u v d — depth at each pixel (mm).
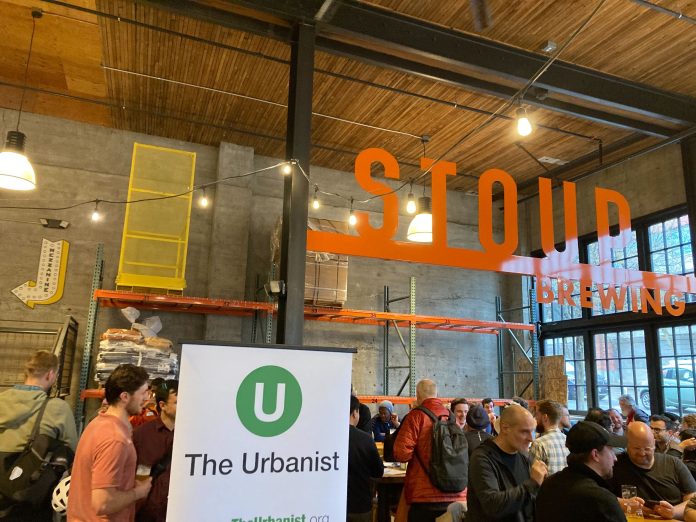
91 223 8047
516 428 2773
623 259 9141
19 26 6773
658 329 8375
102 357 6516
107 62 6703
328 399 1916
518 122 5465
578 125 7969
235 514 1711
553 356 9344
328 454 1879
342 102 7461
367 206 10000
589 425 2432
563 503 2312
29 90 8031
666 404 8125
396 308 9969
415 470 3658
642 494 3264
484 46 5902
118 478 2330
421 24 5609
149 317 7824
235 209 8711
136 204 7418
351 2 5336
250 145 8953
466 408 5199
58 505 2836
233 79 6992
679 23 5656
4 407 2898
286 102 7531
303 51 5016
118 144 8406
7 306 7516
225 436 1751
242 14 5168
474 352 10484
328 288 8273
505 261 4859
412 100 7363
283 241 4527
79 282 7855
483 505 2605
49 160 8016
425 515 3516
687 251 8078
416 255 4520
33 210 7844
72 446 3061
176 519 1645
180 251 7465
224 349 1807
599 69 6512
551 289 5016
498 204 11195
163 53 6469
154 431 2855
